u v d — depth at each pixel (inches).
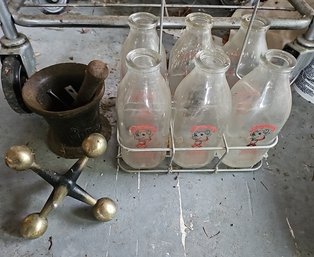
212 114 21.2
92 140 22.0
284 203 24.2
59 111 22.8
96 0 41.8
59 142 25.5
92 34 36.4
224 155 23.3
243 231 22.6
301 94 31.4
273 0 32.7
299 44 26.1
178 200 23.9
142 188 24.3
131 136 22.3
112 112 28.7
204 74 19.6
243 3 37.2
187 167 25.1
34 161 21.9
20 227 21.4
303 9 26.1
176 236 22.2
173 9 40.5
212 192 24.4
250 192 24.6
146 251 21.5
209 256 21.5
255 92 21.2
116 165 25.4
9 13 23.9
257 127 22.4
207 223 22.9
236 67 23.6
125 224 22.5
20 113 27.6
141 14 22.5
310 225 23.2
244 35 23.4
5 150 25.9
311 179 25.7
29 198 23.4
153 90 20.1
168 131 23.1
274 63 20.3
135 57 19.4
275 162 26.5
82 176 24.6
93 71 20.1
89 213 22.8
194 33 22.5
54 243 21.5
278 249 22.0
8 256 20.8
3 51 24.9
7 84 24.9
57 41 35.4
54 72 23.9
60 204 23.0
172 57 24.9
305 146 27.7
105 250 21.4
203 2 42.6
